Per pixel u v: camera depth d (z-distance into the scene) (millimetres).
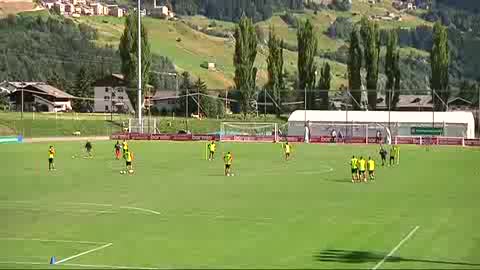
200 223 127312
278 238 112125
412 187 187500
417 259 96375
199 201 157750
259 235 114812
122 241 109688
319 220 130250
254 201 157750
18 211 142250
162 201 157750
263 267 91500
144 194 171125
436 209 145000
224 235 114812
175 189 182125
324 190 180000
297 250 102375
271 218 132875
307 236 113938
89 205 151000
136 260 95750
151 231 118812
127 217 134375
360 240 110312
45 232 117875
